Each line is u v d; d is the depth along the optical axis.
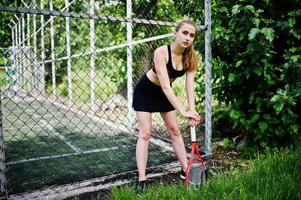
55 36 10.59
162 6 7.76
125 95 8.30
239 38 4.13
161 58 3.05
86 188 3.30
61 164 4.18
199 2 4.53
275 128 4.13
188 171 2.95
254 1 3.95
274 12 4.11
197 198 2.74
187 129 5.45
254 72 4.05
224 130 5.13
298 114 4.29
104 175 3.75
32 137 5.80
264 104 4.21
